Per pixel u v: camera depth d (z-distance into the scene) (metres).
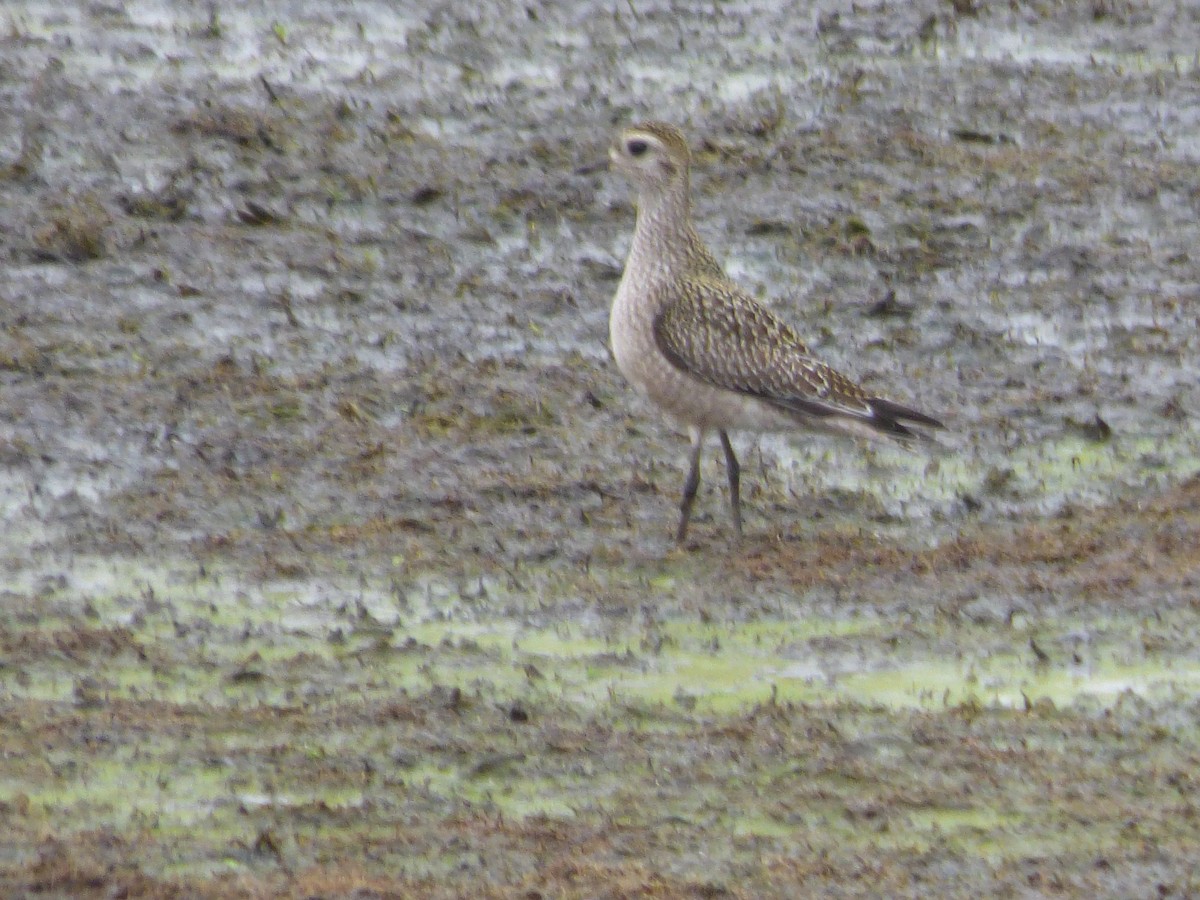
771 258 20.73
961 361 18.84
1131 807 11.35
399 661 12.90
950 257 21.09
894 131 24.27
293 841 10.59
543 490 15.68
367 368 17.80
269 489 15.48
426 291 19.48
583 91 24.88
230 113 22.84
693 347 14.74
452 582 14.17
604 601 13.95
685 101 24.81
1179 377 18.80
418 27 26.78
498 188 21.80
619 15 27.75
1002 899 10.30
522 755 11.65
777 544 15.03
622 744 11.86
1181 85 26.70
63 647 12.80
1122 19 28.97
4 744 11.48
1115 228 22.22
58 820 10.70
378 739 11.79
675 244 15.08
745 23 27.84
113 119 22.50
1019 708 12.54
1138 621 13.88
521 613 13.74
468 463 16.14
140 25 26.02
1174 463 17.02
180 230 20.16
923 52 27.22
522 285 19.80
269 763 11.45
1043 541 15.20
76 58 24.47
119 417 16.47
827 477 16.36
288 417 16.73
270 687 12.44
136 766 11.34
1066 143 24.47
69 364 17.36
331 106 23.52
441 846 10.59
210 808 10.91
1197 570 14.67
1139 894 10.41
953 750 11.93
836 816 11.14
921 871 10.55
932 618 13.84
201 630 13.20
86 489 15.33
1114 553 14.99
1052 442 17.30
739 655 13.25
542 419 17.03
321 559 14.43
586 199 21.75
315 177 21.64
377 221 20.91
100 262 19.36
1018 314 19.98
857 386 15.10
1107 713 12.48
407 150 22.55
